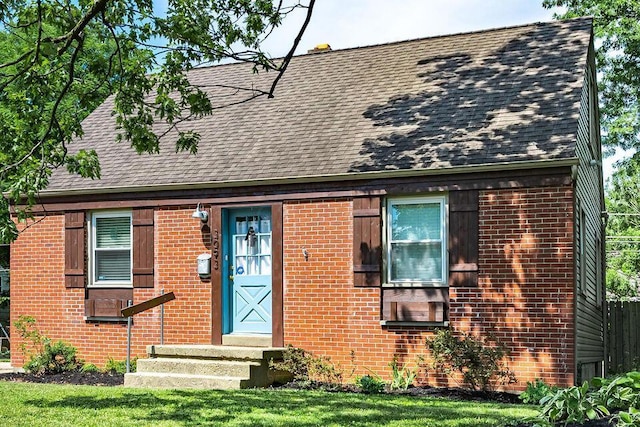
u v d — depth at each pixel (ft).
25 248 52.01
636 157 87.04
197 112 36.06
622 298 91.81
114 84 37.37
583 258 45.80
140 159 50.72
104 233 50.14
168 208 47.65
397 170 41.06
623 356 59.06
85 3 35.58
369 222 42.34
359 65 54.13
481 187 39.91
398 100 47.98
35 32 61.21
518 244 39.09
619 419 20.67
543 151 38.68
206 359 42.34
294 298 43.93
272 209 44.75
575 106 41.52
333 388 39.47
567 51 47.21
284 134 48.34
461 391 38.58
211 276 46.32
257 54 35.01
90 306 49.55
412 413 30.09
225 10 36.86
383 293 42.11
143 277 48.06
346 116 48.14
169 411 30.42
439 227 41.42
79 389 37.04
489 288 39.55
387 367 41.50
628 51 80.48
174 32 35.17
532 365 38.42
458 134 42.42
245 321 46.16
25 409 30.78
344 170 42.70
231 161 47.21
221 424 27.78
